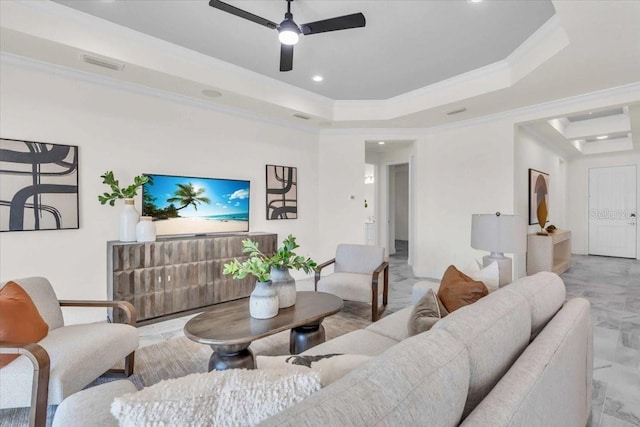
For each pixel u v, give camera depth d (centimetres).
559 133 560
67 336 188
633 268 612
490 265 209
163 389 73
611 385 215
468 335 96
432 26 292
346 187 555
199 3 262
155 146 376
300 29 256
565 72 318
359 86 439
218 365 199
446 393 73
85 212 328
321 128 552
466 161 496
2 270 287
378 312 349
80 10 272
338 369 99
